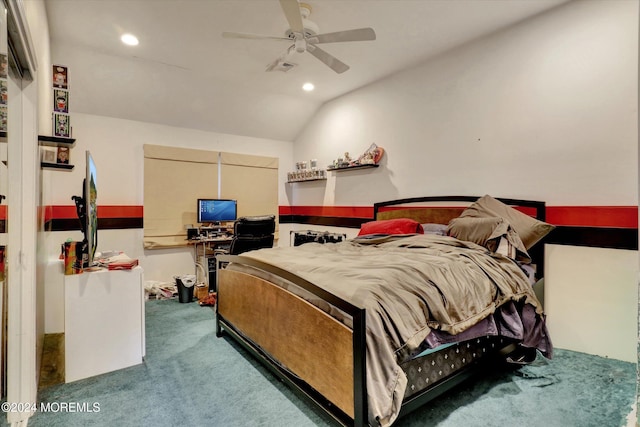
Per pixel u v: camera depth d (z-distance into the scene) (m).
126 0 2.71
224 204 5.06
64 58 3.58
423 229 3.54
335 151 5.19
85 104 4.17
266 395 2.09
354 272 1.93
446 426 1.78
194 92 4.51
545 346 2.34
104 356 2.37
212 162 5.22
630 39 2.52
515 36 3.13
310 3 2.75
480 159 3.42
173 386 2.19
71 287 2.28
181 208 4.94
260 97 4.95
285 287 2.13
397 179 4.27
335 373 1.64
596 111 2.67
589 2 2.70
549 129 2.93
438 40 3.42
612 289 2.62
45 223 2.91
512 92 3.17
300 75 4.28
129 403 2.00
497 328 2.15
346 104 4.97
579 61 2.76
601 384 2.21
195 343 2.88
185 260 5.00
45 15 2.72
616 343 2.60
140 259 4.66
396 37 3.35
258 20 3.02
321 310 1.78
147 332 3.13
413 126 4.05
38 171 2.13
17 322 1.86
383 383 1.46
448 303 1.83
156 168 4.72
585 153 2.73
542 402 2.00
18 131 1.89
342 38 2.61
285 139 6.01
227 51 3.61
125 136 4.54
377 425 1.45
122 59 3.77
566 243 2.84
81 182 4.20
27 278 1.90
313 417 1.87
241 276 2.62
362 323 1.48
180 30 3.18
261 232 3.99
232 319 2.77
